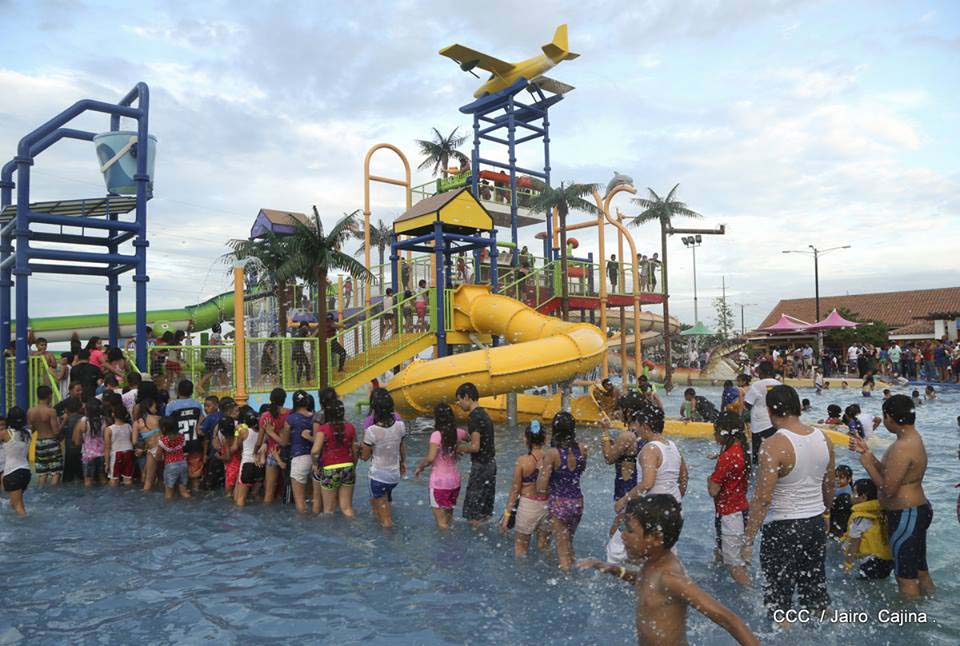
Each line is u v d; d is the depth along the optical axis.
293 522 8.63
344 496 8.99
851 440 5.79
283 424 9.75
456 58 23.39
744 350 47.53
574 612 5.37
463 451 8.21
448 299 19.42
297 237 17.50
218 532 8.18
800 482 4.81
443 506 8.13
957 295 54.25
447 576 6.35
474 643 4.81
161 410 11.44
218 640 4.96
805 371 37.75
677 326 43.56
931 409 20.86
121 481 11.32
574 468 6.64
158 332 30.59
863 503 6.04
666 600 3.32
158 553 7.28
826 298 61.44
